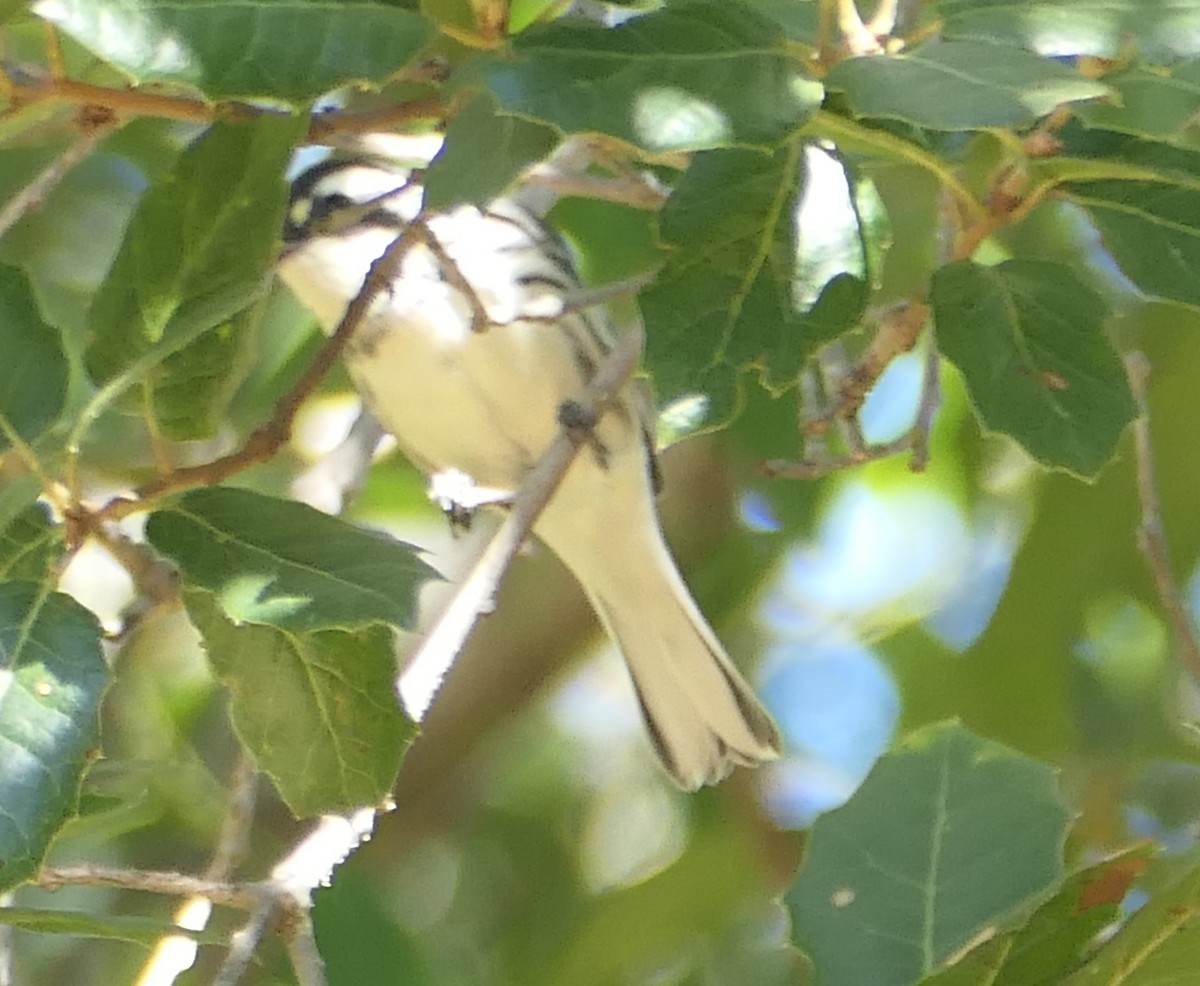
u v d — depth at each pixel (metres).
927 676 7.96
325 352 4.29
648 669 7.09
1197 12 3.53
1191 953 3.63
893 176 7.21
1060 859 4.31
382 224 6.43
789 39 3.82
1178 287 4.21
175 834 7.44
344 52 3.54
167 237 4.11
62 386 3.94
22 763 3.56
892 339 5.17
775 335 4.06
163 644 7.97
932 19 3.73
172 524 3.89
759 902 7.88
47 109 4.29
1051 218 7.32
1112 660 8.09
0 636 3.68
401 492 8.44
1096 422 4.11
